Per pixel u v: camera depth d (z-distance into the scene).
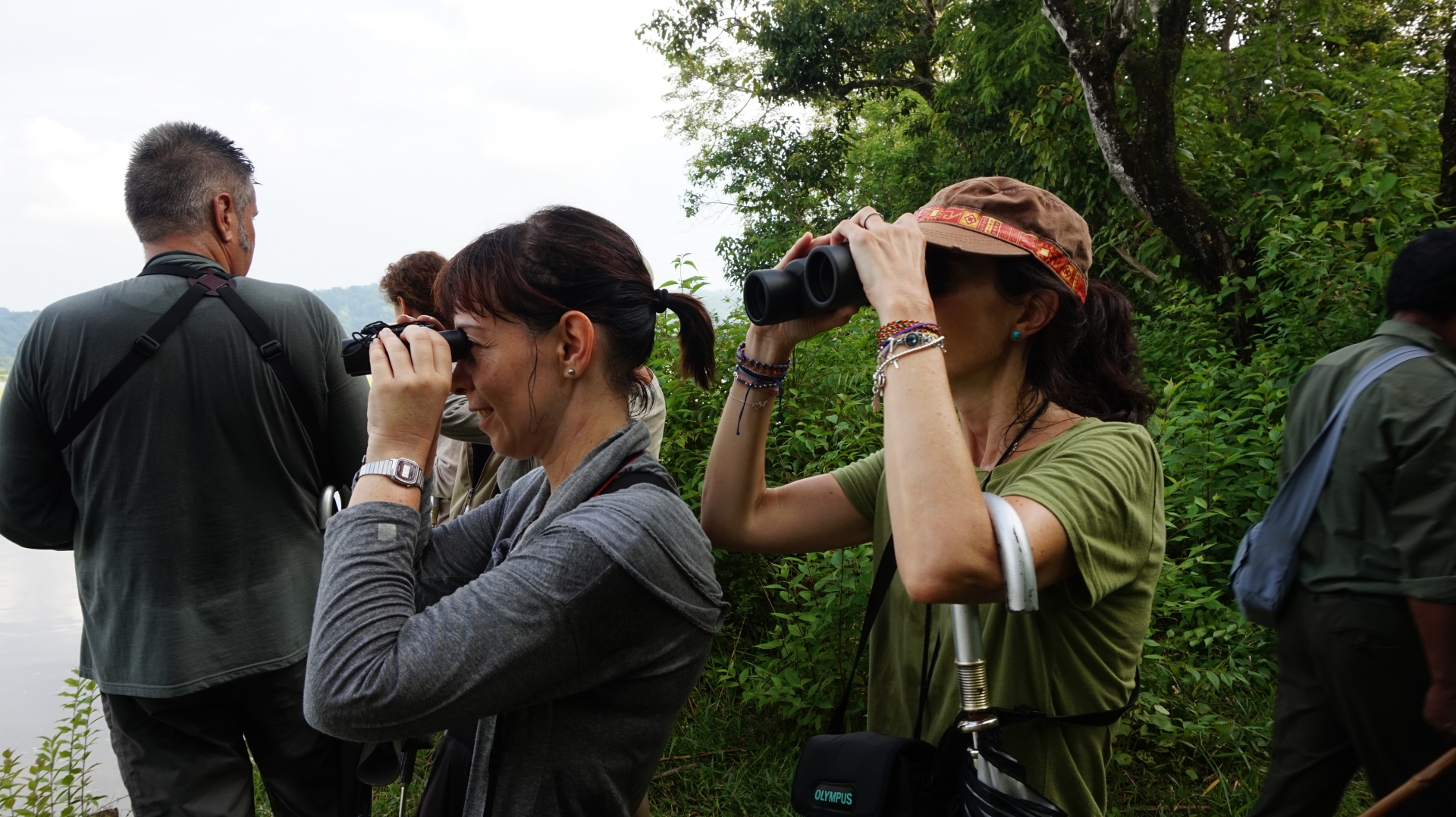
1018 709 1.21
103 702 2.19
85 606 2.18
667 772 3.12
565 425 1.30
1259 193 6.73
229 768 2.21
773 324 1.42
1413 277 1.99
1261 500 3.86
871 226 1.30
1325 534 2.00
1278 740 2.15
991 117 11.47
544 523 1.25
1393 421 1.87
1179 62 6.93
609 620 1.16
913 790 1.21
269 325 2.19
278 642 2.18
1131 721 2.91
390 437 1.23
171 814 2.13
